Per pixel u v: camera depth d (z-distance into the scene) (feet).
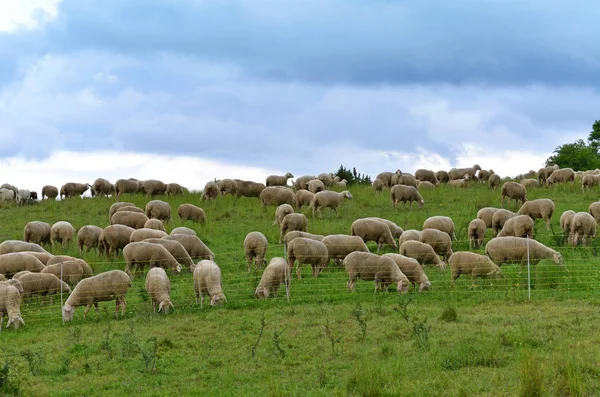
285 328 66.95
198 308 77.30
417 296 78.48
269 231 118.83
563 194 146.20
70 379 56.08
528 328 61.87
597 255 98.07
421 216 128.88
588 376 47.93
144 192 165.07
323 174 170.81
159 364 58.23
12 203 158.51
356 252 81.71
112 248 102.94
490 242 88.74
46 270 87.66
